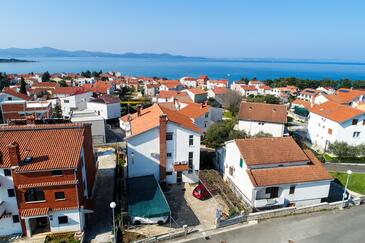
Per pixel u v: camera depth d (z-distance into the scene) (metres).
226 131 57.72
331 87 163.75
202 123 67.38
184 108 71.94
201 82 197.12
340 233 28.89
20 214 27.12
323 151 57.59
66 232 28.44
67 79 184.12
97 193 37.28
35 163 26.72
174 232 28.38
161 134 37.62
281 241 27.45
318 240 27.66
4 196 27.09
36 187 26.62
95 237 28.14
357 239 27.86
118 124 79.69
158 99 104.38
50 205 27.50
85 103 90.50
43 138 29.80
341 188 42.25
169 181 40.25
